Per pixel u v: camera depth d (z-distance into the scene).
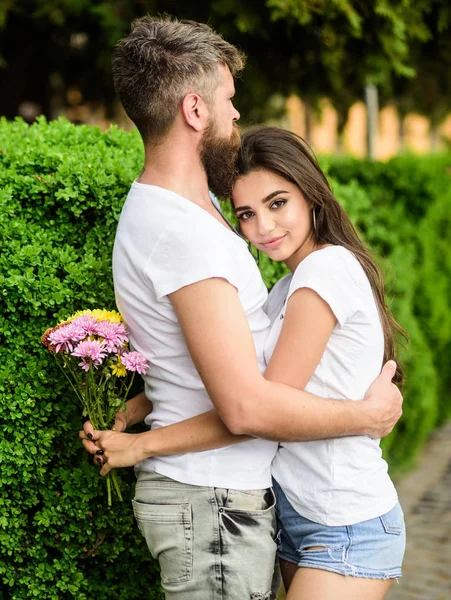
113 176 2.53
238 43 5.63
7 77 7.41
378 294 2.25
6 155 2.67
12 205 2.48
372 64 5.57
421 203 5.86
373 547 2.07
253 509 2.03
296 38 5.59
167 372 2.04
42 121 3.31
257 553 2.03
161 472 2.04
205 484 2.00
